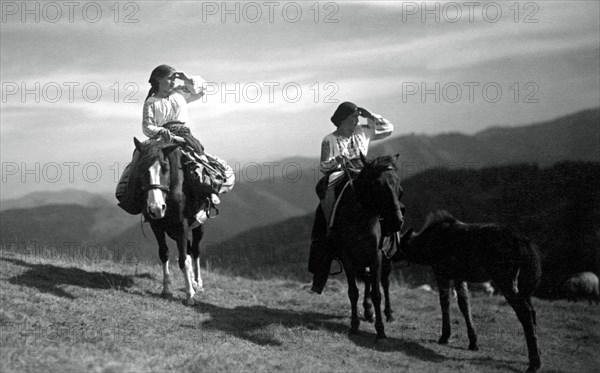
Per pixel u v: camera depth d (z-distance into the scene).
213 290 11.85
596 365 8.22
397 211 8.46
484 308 12.20
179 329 8.64
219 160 11.07
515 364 8.40
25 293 9.16
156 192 9.46
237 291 12.04
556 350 9.09
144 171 9.61
